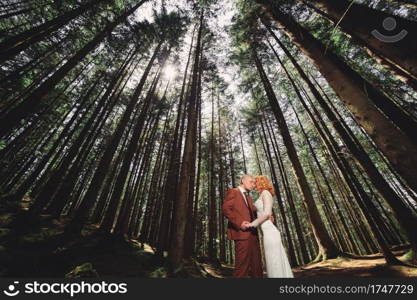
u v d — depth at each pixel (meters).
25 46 5.72
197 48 10.89
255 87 14.45
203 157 19.25
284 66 11.65
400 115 2.59
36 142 14.46
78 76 13.34
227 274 9.01
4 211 8.23
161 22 11.59
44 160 11.88
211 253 13.00
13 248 5.36
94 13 8.48
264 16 7.18
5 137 11.88
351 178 7.60
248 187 2.34
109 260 5.89
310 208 9.35
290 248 13.53
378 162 12.93
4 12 9.02
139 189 15.55
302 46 4.50
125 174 8.77
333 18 3.36
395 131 2.54
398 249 9.13
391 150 2.50
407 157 2.33
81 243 6.66
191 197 10.36
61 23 6.54
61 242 6.40
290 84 13.57
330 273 6.21
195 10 11.25
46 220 8.47
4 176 13.11
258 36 9.22
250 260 1.98
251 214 2.12
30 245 5.79
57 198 10.05
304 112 15.40
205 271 7.55
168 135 16.19
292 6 5.19
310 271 7.25
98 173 8.33
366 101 2.96
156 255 6.74
